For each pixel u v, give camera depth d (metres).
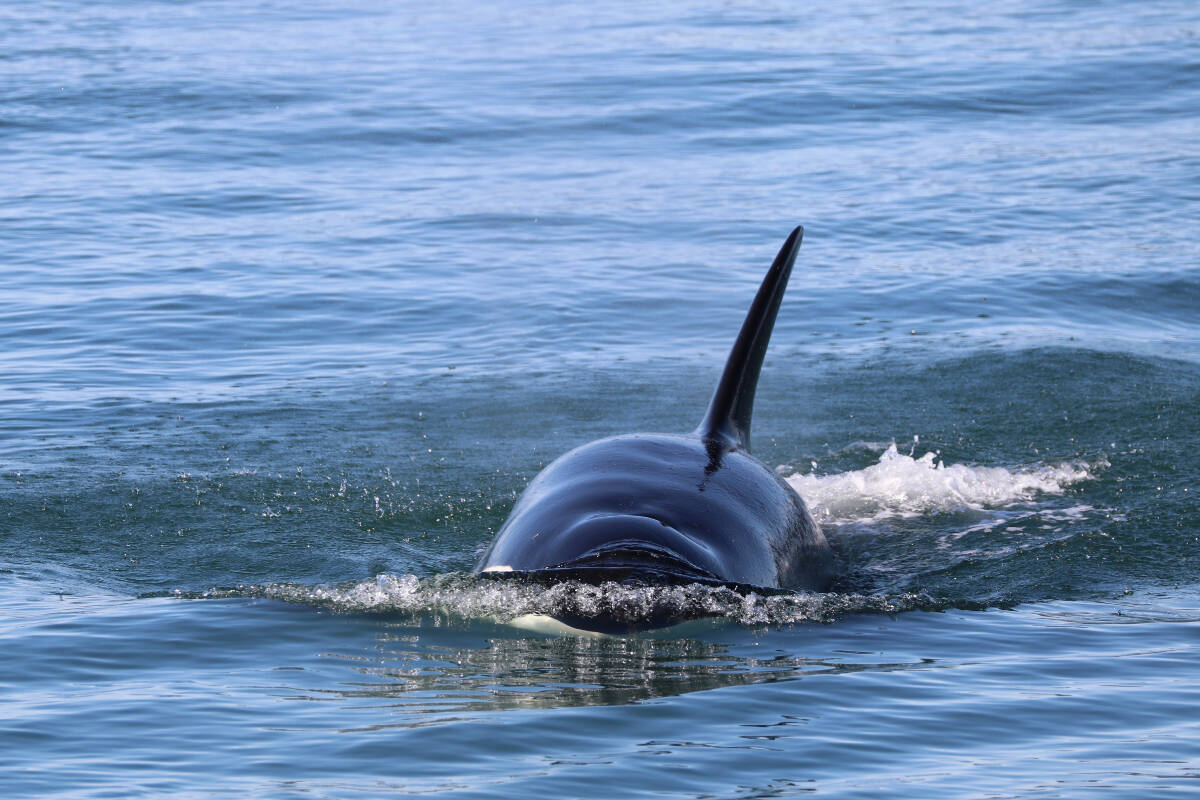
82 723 25.28
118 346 60.00
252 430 49.44
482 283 69.94
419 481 44.38
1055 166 91.38
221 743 24.34
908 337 61.84
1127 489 43.88
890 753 24.23
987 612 33.44
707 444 37.47
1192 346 60.72
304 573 36.25
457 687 27.20
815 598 33.34
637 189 87.62
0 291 67.38
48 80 116.19
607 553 31.69
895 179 89.12
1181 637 31.22
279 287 68.75
